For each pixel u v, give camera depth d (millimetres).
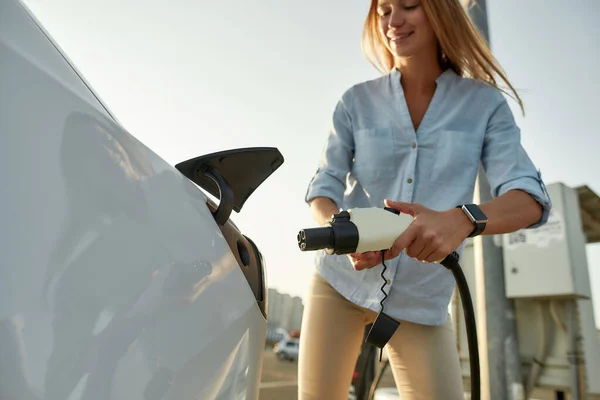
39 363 455
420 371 1294
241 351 772
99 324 509
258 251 1047
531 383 2979
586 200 3689
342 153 1501
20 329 449
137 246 575
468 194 1368
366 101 1491
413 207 1015
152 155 699
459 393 1300
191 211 724
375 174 1423
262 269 998
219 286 728
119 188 581
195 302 656
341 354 1368
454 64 1475
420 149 1388
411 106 1481
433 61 1462
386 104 1452
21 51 556
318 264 1443
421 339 1311
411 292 1314
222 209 823
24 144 500
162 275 600
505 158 1318
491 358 2855
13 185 480
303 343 1418
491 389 2820
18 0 630
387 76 1480
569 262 2889
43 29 659
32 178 494
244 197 939
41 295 469
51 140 525
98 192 550
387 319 1021
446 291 1341
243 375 772
